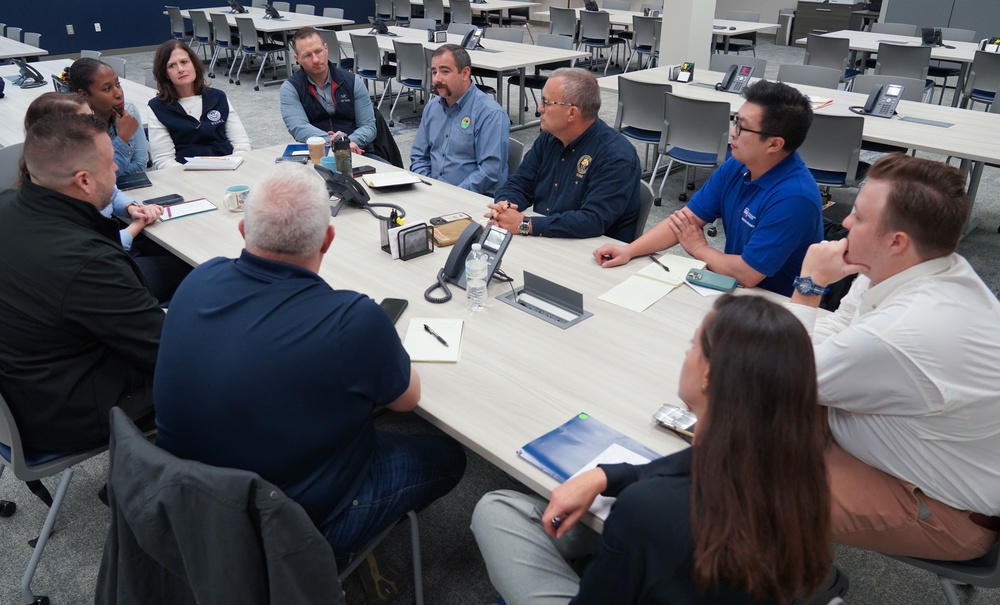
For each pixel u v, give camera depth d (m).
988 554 1.32
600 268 2.05
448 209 2.53
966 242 3.85
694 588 0.86
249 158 3.20
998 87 5.29
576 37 8.48
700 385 0.90
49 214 1.61
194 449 1.22
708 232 4.06
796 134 1.92
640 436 1.31
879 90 4.02
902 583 1.80
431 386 1.48
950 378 1.17
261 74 8.20
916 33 6.80
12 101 4.34
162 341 1.25
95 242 1.62
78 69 2.85
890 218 1.23
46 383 1.59
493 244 1.92
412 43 5.90
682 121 4.12
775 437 0.80
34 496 2.12
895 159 1.28
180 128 3.38
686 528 0.84
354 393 1.25
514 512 1.34
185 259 2.16
